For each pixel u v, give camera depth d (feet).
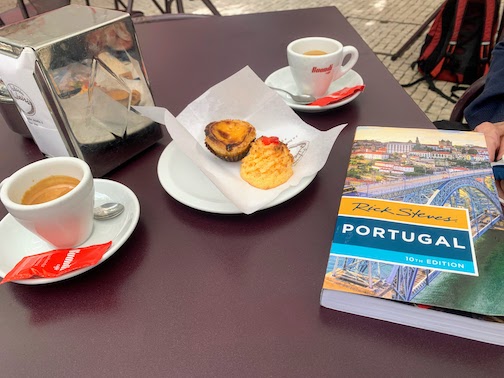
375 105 2.44
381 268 1.29
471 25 6.28
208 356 1.25
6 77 1.85
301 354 1.24
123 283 1.51
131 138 2.14
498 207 1.48
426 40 6.90
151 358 1.26
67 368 1.25
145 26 3.62
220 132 2.03
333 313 1.34
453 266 1.27
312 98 2.49
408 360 1.19
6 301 1.47
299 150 2.02
